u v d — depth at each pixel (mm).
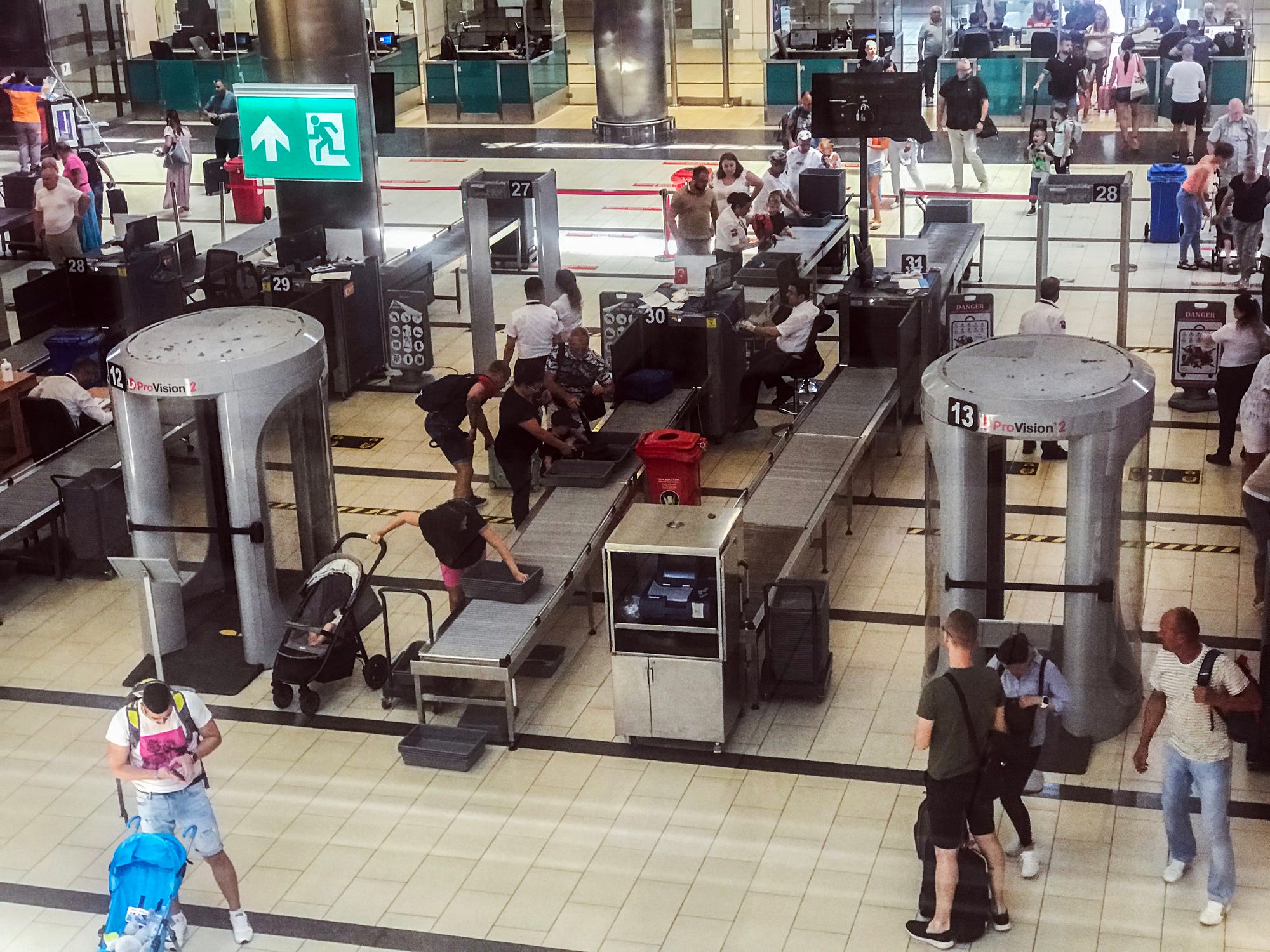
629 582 7199
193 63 16953
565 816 7027
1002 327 10992
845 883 6473
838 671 7980
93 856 6969
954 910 6086
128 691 8273
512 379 10773
